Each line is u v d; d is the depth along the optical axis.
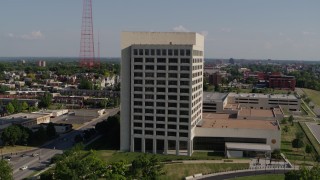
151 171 178.38
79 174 173.25
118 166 180.50
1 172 165.00
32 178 193.62
